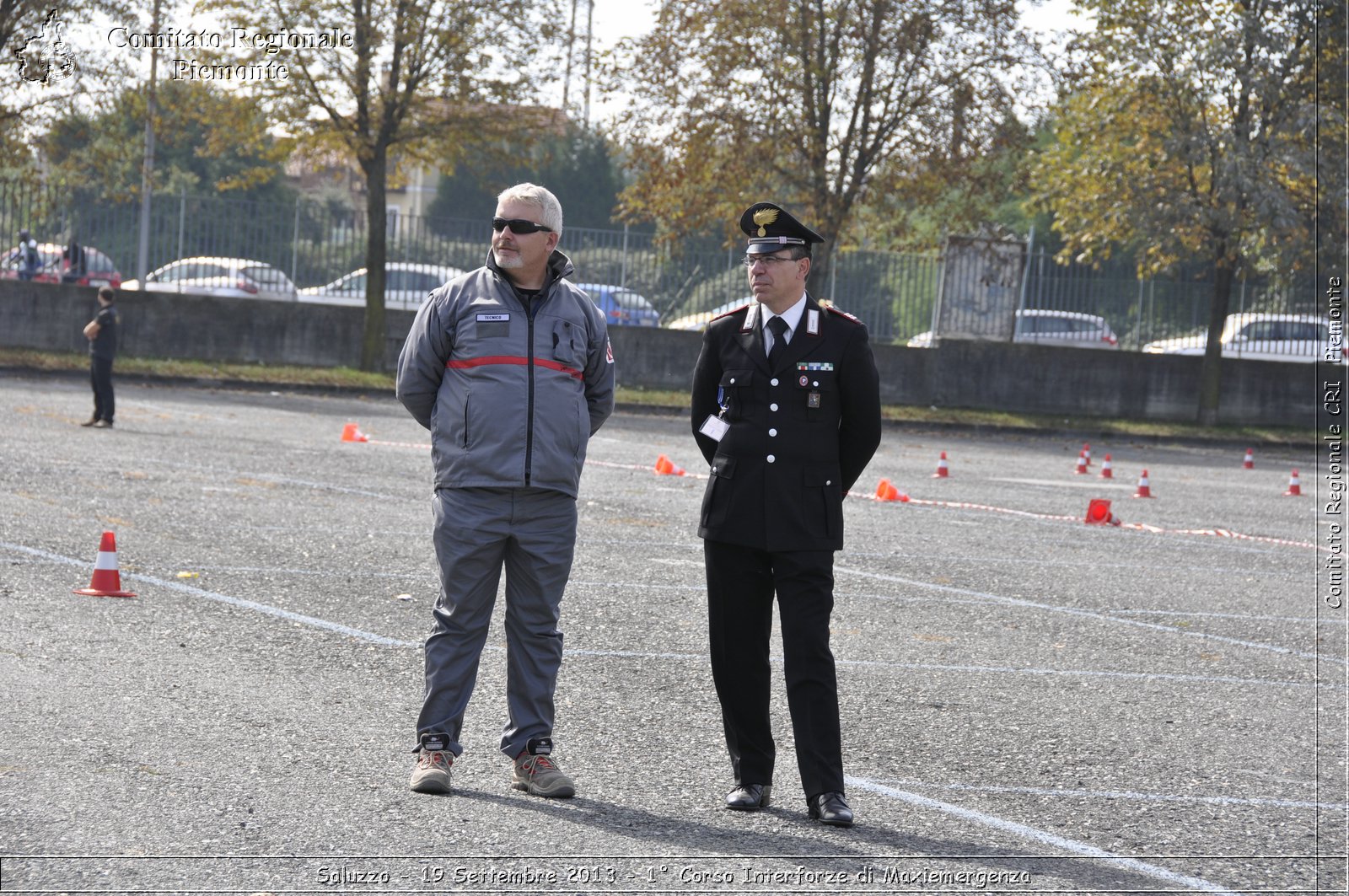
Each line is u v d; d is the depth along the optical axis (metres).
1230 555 19.28
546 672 7.84
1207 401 47.00
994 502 24.02
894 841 7.17
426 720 7.68
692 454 29.62
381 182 44.94
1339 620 14.76
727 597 7.81
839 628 12.66
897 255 47.47
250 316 44.53
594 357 8.09
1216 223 45.47
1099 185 48.19
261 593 12.45
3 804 6.77
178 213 45.09
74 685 9.02
